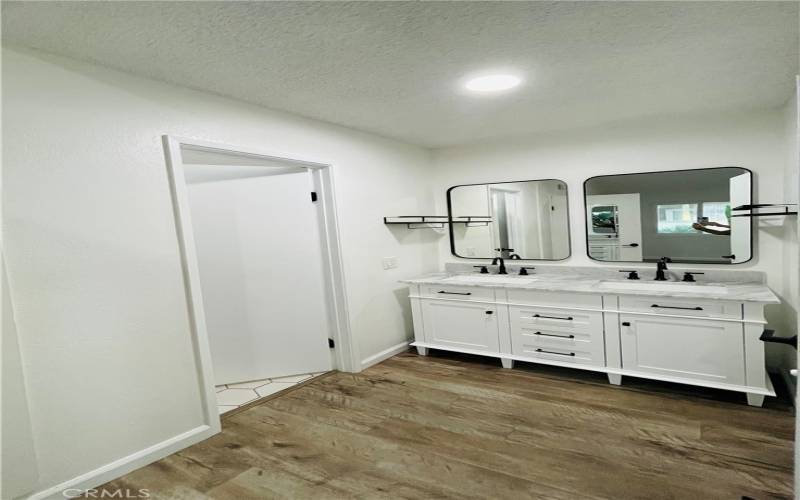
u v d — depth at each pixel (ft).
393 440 7.14
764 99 8.38
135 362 6.50
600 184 10.85
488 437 7.07
